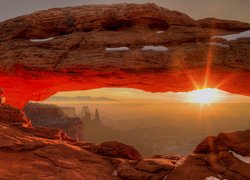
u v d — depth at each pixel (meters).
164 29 15.67
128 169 12.28
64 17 16.86
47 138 17.06
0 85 20.56
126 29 16.05
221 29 15.30
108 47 15.22
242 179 10.55
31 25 17.20
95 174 11.95
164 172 12.02
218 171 11.30
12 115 18.31
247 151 11.94
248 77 14.66
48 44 16.30
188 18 15.45
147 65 14.30
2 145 13.21
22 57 16.28
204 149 13.51
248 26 15.20
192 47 14.32
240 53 13.84
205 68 14.05
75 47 15.88
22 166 11.70
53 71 15.77
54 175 11.20
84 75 16.17
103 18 16.05
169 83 17.22
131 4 15.77
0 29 17.86
